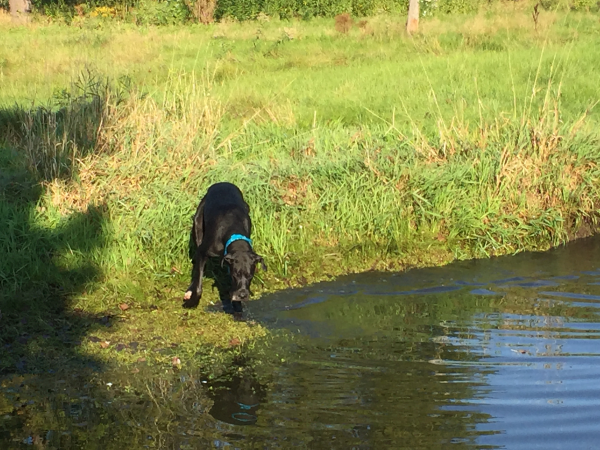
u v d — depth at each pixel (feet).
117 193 15.07
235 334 11.94
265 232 15.07
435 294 13.73
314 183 16.28
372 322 12.44
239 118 21.94
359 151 17.58
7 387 10.27
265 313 12.84
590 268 15.08
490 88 25.08
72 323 12.21
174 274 13.98
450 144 17.84
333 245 15.48
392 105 23.47
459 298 13.52
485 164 17.04
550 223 16.42
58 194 15.07
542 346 11.42
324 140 18.84
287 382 10.34
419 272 14.89
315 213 15.74
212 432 9.08
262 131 20.21
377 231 15.80
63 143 16.30
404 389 10.07
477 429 9.05
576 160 17.51
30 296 12.67
